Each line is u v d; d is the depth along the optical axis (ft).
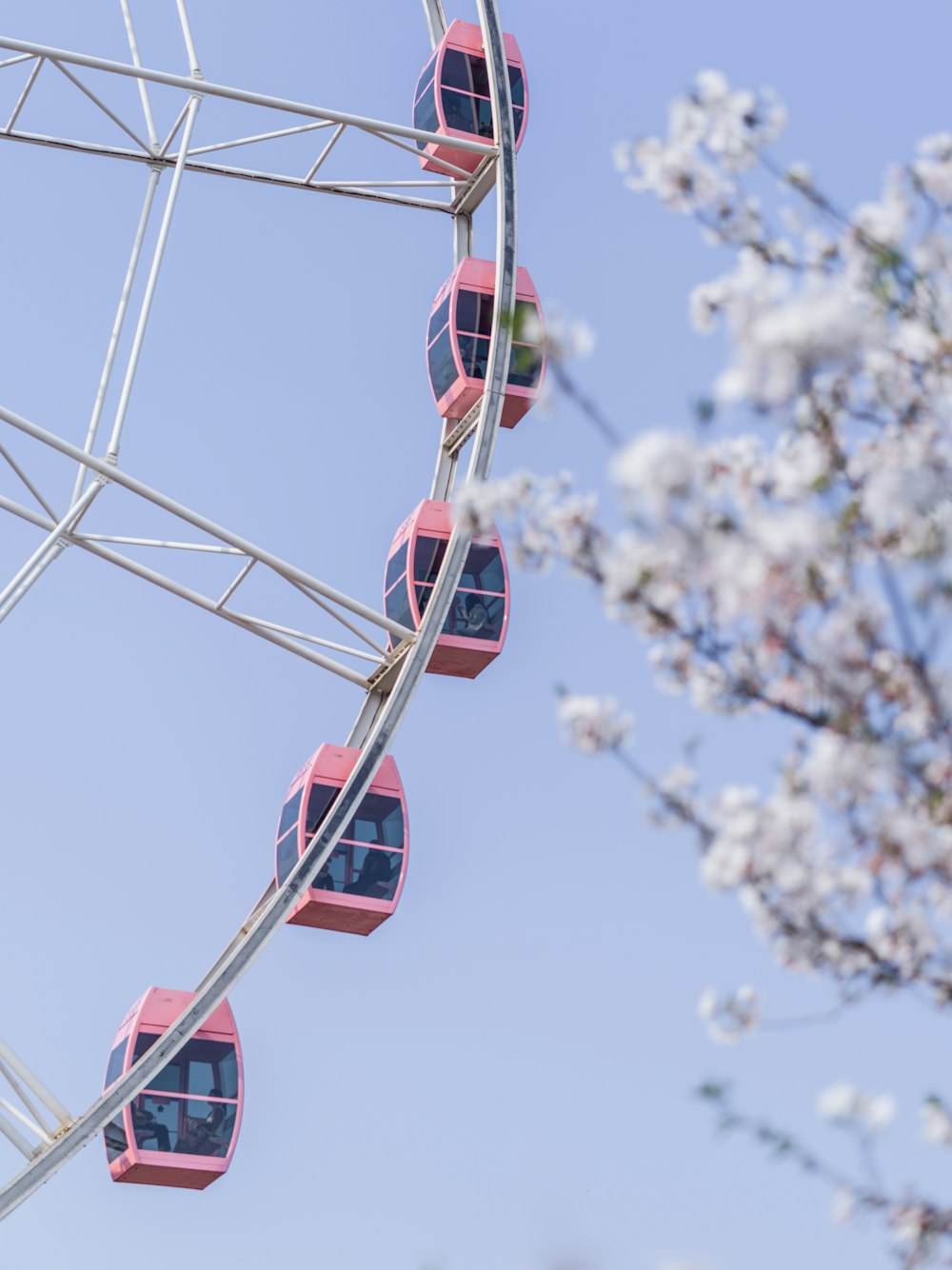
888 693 26.12
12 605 83.71
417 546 95.20
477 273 100.37
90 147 95.20
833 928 27.86
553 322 23.13
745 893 27.96
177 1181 89.10
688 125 29.37
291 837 91.61
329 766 91.50
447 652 92.68
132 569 86.53
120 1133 87.97
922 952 27.81
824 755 26.40
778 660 26.58
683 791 28.25
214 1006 83.30
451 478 99.40
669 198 29.07
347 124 96.73
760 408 23.09
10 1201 77.77
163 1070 88.79
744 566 24.08
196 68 93.09
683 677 27.32
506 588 94.43
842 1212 25.34
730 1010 28.17
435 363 100.94
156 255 87.61
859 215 28.35
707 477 23.79
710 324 26.37
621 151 29.43
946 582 23.47
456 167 101.81
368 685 92.48
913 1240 25.17
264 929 84.79
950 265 27.30
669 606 26.53
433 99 104.42
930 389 26.43
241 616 88.89
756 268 28.78
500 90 100.89
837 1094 24.40
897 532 24.93
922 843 26.99
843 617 25.14
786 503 26.22
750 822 27.58
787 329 22.40
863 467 26.27
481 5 102.37
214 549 86.94
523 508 27.22
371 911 91.30
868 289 28.14
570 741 28.45
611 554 25.91
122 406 85.51
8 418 80.53
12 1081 80.59
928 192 28.40
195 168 98.58
